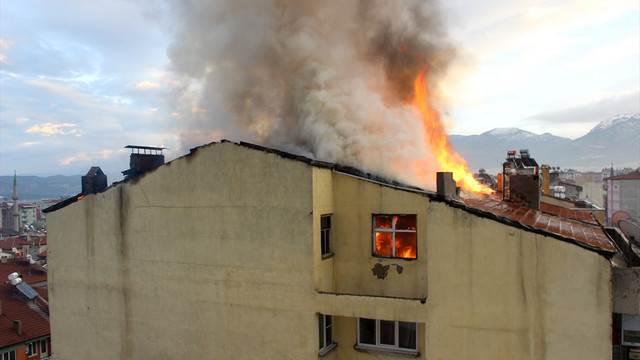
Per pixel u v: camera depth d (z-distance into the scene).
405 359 12.00
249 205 13.11
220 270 13.59
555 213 17.02
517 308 10.01
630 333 10.46
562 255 9.62
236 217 13.34
